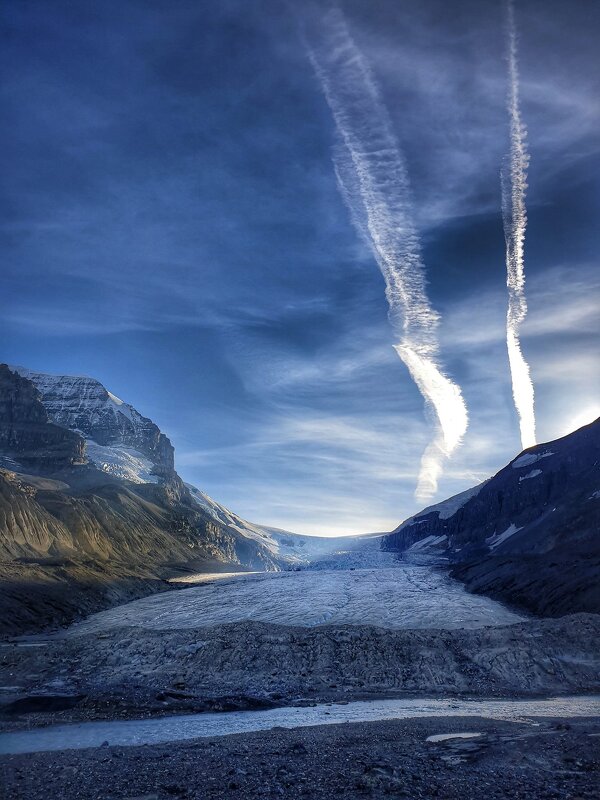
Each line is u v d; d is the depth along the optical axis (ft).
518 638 192.03
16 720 131.85
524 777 70.74
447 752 86.79
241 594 375.25
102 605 362.33
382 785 67.46
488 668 180.75
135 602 382.01
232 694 161.17
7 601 298.56
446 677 177.06
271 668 183.32
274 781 71.36
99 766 83.20
